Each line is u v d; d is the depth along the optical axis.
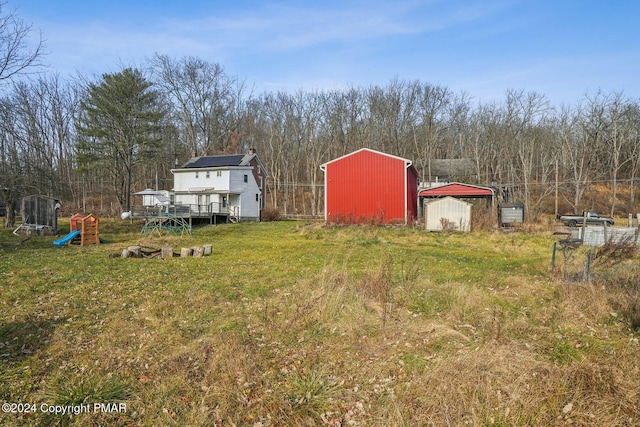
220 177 34.31
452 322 6.44
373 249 15.88
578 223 27.53
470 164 42.78
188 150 49.69
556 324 6.26
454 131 49.78
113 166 36.94
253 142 52.38
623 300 6.78
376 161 25.22
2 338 6.07
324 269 9.29
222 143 49.94
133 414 4.21
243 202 35.03
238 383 4.70
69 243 17.69
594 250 11.38
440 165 43.19
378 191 25.19
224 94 48.91
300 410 4.20
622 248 9.32
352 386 4.65
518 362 4.79
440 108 48.25
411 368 4.93
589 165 37.47
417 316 6.77
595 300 6.95
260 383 4.74
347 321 6.42
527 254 14.51
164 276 10.14
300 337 5.99
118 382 4.72
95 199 45.69
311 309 6.81
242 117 52.06
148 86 35.50
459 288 7.96
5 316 7.02
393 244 17.62
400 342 5.71
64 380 4.85
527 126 43.50
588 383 4.28
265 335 6.08
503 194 36.66
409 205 25.72
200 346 5.66
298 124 50.34
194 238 20.69
